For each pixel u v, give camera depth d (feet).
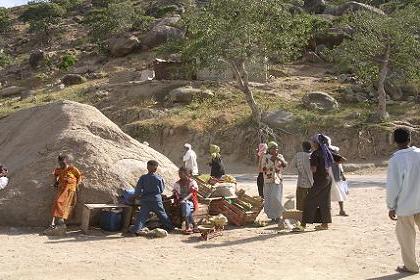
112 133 39.63
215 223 32.17
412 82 111.34
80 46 202.18
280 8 95.86
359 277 21.81
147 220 33.35
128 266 23.80
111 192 34.60
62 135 38.22
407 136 21.80
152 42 174.91
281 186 35.42
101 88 132.36
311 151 34.81
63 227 31.89
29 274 22.47
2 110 130.41
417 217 21.79
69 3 283.79
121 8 201.57
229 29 92.48
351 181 64.44
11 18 288.30
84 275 22.35
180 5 227.81
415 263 21.99
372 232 30.99
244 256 25.89
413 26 101.40
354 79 122.62
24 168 36.63
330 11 180.96
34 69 186.70
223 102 112.88
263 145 39.86
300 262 24.52
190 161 48.57
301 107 104.32
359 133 89.20
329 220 31.83
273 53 99.04
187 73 116.37
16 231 32.83
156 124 103.35
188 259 25.27
